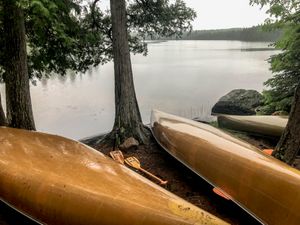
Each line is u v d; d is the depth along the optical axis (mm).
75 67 7023
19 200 3197
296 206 2898
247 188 3455
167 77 17625
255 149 4145
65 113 9883
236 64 23766
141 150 5406
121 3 5285
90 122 8945
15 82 4730
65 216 2902
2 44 4945
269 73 18781
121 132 5578
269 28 6918
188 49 46469
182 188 4086
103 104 10992
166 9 7207
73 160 3689
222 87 14695
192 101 11891
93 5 6621
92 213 2783
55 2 4324
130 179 3314
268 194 3209
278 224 3021
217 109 10102
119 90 5570
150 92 13508
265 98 7660
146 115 9781
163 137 5227
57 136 4465
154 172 4586
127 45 5477
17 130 4551
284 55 6883
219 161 3955
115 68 5543
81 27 6422
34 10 3711
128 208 2688
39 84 14805
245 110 9578
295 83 6871
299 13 6391
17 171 3342
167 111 10375
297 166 4559
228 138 4578
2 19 4418
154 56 32844
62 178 3166
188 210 2609
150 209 2629
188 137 4715
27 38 5824
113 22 5363
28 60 6066
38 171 3316
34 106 10648
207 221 2441
